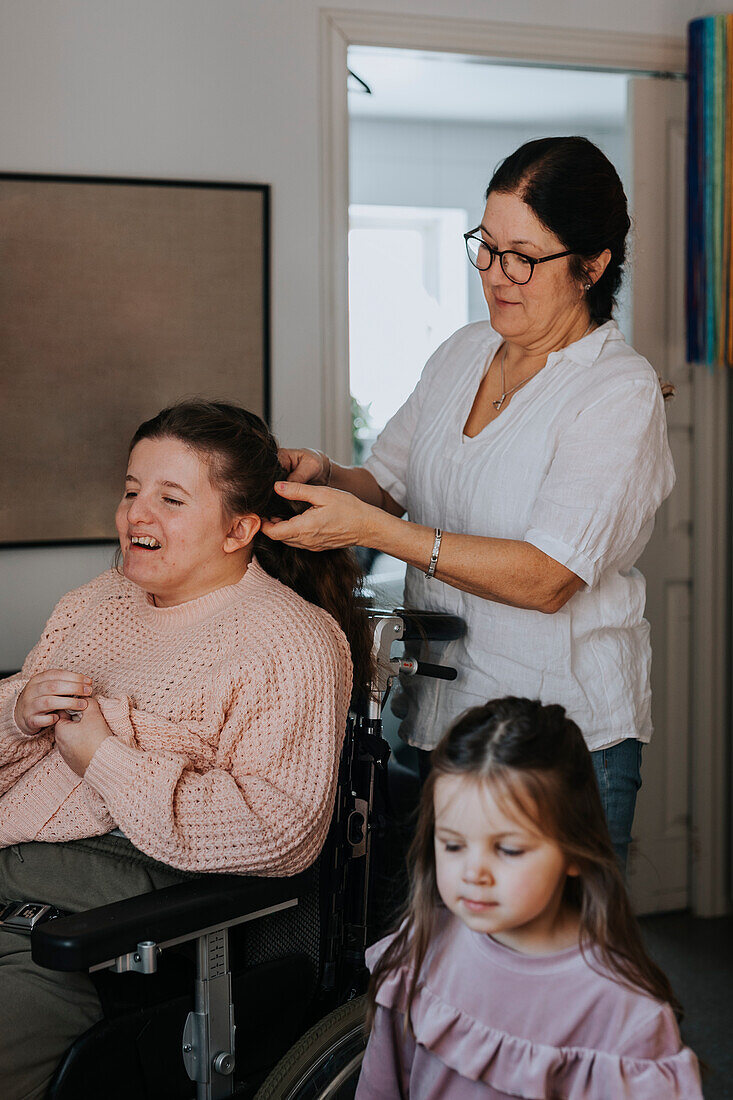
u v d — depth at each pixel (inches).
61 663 61.3
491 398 67.6
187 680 56.1
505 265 60.1
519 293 60.6
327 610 62.5
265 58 93.4
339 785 58.6
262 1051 54.6
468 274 156.4
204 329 93.3
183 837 50.5
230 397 94.3
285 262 95.6
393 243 153.9
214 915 47.3
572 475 58.9
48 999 49.8
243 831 50.6
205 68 92.2
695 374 111.5
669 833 115.6
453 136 153.6
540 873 37.0
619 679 63.4
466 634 65.5
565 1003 37.8
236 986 52.8
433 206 154.2
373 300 153.0
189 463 56.6
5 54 88.0
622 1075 36.6
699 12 106.6
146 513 56.7
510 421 64.2
